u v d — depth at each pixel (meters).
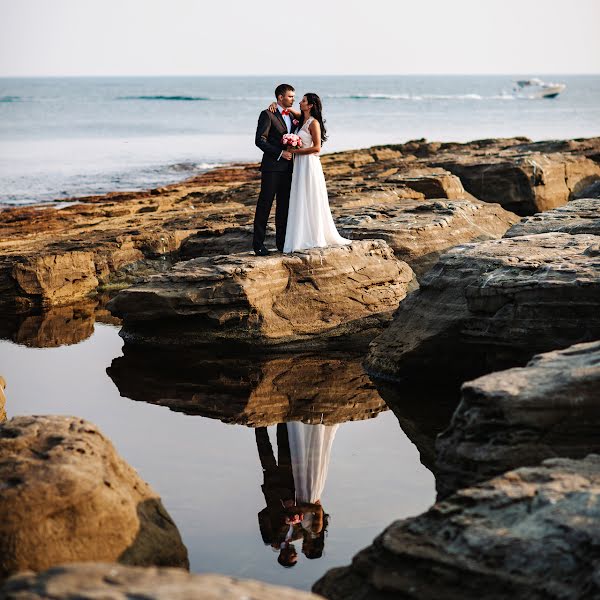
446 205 17.84
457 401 10.42
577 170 25.28
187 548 6.69
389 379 11.23
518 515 5.07
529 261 10.34
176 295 12.48
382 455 8.72
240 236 16.72
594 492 5.07
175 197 25.59
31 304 15.76
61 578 3.98
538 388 6.42
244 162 43.12
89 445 5.97
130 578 4.02
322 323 12.88
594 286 9.37
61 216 22.28
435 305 11.02
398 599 5.04
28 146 54.06
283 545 6.76
